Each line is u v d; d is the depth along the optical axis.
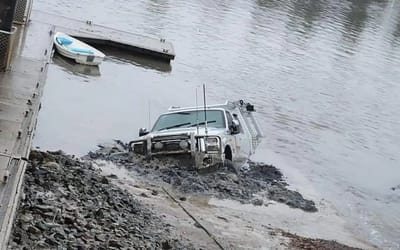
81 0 38.38
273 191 15.02
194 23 37.97
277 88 27.89
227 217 12.26
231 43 34.78
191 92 24.95
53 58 25.39
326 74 32.16
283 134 21.70
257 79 28.72
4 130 9.88
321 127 23.58
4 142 9.38
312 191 16.30
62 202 9.34
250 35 37.41
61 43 25.44
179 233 10.29
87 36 28.36
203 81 26.89
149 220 10.41
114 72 25.78
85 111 19.59
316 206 14.89
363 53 38.50
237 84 27.34
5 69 13.38
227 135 15.10
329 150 20.97
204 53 31.70
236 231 11.41
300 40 38.53
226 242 10.56
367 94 29.95
